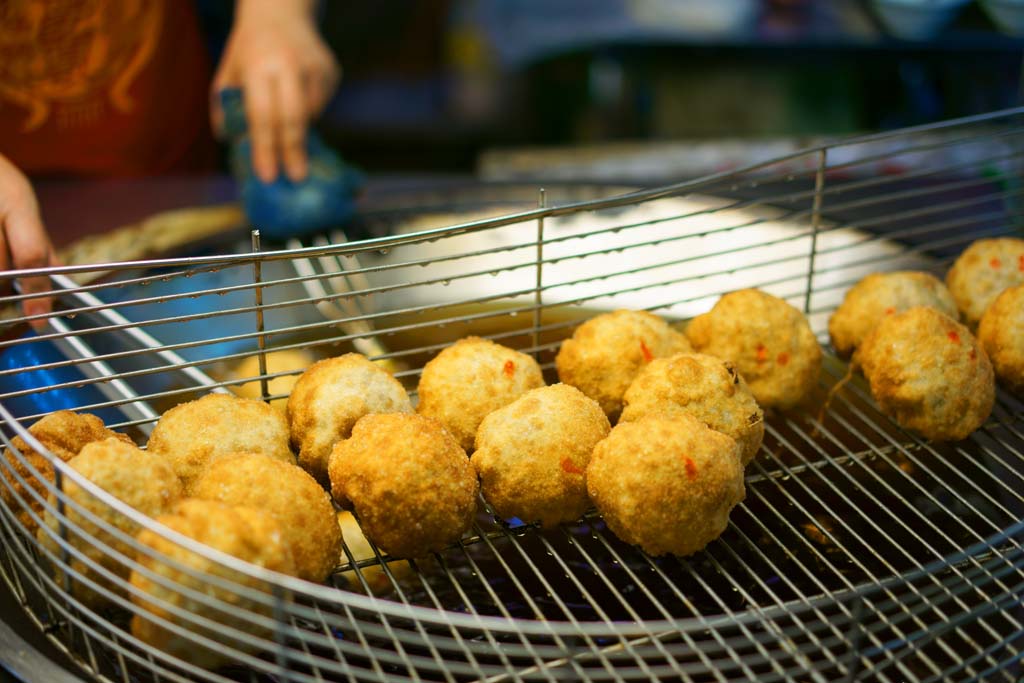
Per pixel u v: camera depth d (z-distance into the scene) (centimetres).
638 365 70
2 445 64
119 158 115
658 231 93
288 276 87
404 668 57
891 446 69
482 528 66
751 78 140
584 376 70
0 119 110
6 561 60
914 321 70
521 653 52
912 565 62
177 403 75
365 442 61
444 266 90
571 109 150
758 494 65
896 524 65
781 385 71
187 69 118
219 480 58
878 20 140
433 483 59
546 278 90
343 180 92
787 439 72
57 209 98
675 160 112
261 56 98
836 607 59
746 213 94
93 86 111
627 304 87
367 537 61
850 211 94
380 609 50
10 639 55
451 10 153
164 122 117
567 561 63
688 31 143
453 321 69
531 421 63
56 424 62
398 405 66
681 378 66
